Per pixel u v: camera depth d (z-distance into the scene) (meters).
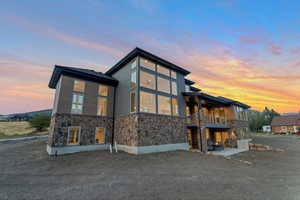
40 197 3.68
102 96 12.90
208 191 4.18
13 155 9.55
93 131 11.59
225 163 8.35
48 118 28.56
